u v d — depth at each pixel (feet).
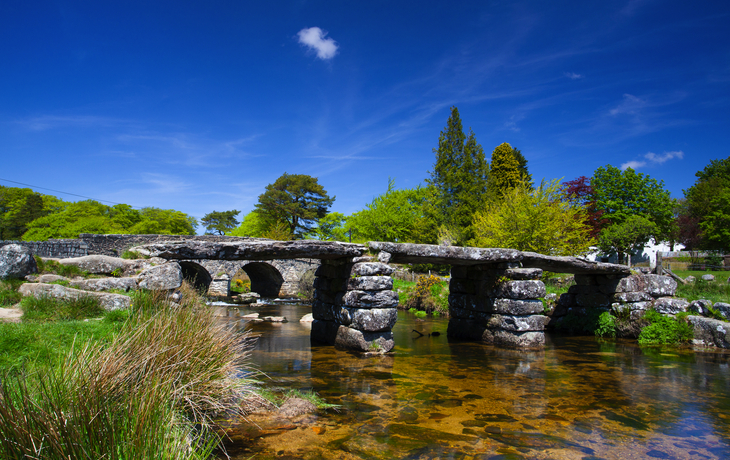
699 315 33.24
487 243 54.49
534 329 30.66
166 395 10.67
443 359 26.05
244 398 14.92
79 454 7.16
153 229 130.00
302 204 140.56
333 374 21.43
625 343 33.73
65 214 124.67
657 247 116.88
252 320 43.88
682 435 13.88
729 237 89.92
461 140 100.42
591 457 12.03
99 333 17.47
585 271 37.47
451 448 12.38
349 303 27.43
